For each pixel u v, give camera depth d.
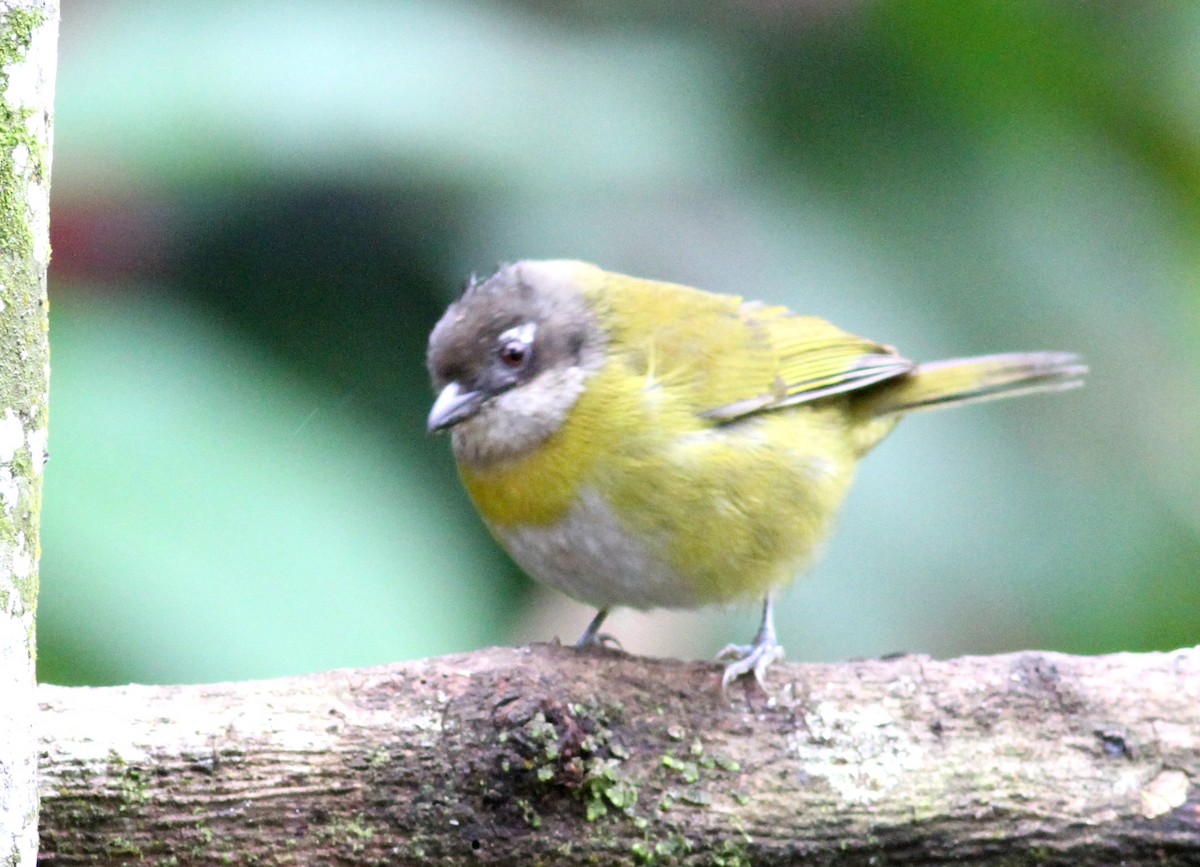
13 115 5.82
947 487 12.25
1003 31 12.88
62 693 7.66
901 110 13.12
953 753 7.93
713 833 7.76
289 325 11.75
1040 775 7.84
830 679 8.23
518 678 7.92
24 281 5.90
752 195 12.53
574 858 7.69
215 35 11.40
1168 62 13.12
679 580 10.01
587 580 10.09
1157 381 13.01
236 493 10.09
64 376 10.21
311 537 10.12
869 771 7.89
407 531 10.59
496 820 7.62
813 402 10.82
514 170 11.66
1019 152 13.18
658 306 10.54
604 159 11.95
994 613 12.17
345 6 11.74
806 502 10.37
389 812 7.58
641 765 7.86
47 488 9.58
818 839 7.80
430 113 11.41
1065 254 13.10
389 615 10.09
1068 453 12.79
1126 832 7.74
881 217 12.89
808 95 13.09
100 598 9.34
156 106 11.04
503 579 11.76
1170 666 8.20
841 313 12.32
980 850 7.79
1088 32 12.99
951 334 12.66
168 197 11.30
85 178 10.89
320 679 7.88
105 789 7.40
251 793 7.50
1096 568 12.52
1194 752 7.86
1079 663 8.22
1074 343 12.98
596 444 9.65
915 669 8.27
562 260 11.00
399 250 11.84
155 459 10.00
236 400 10.66
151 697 7.70
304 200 11.71
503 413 9.73
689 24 13.07
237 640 9.56
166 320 10.95
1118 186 13.34
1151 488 12.80
